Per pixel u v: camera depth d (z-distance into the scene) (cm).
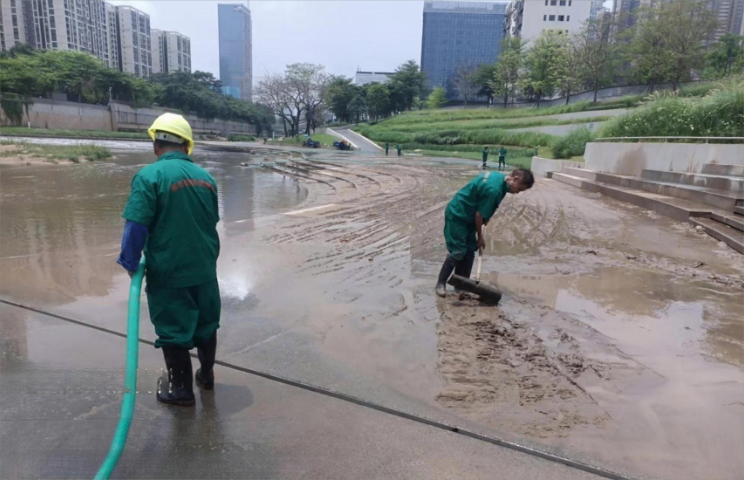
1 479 228
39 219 982
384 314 449
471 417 283
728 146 1217
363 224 935
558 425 277
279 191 1745
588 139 2616
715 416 289
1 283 523
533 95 7294
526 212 1107
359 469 237
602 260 680
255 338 389
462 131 5228
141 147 4809
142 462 241
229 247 707
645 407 298
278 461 243
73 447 252
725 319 454
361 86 9550
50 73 6375
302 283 539
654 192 1280
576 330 420
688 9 4403
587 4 7875
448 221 493
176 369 283
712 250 747
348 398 302
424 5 12950
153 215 249
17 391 306
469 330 415
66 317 427
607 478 233
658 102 1739
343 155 4238
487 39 12950
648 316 460
